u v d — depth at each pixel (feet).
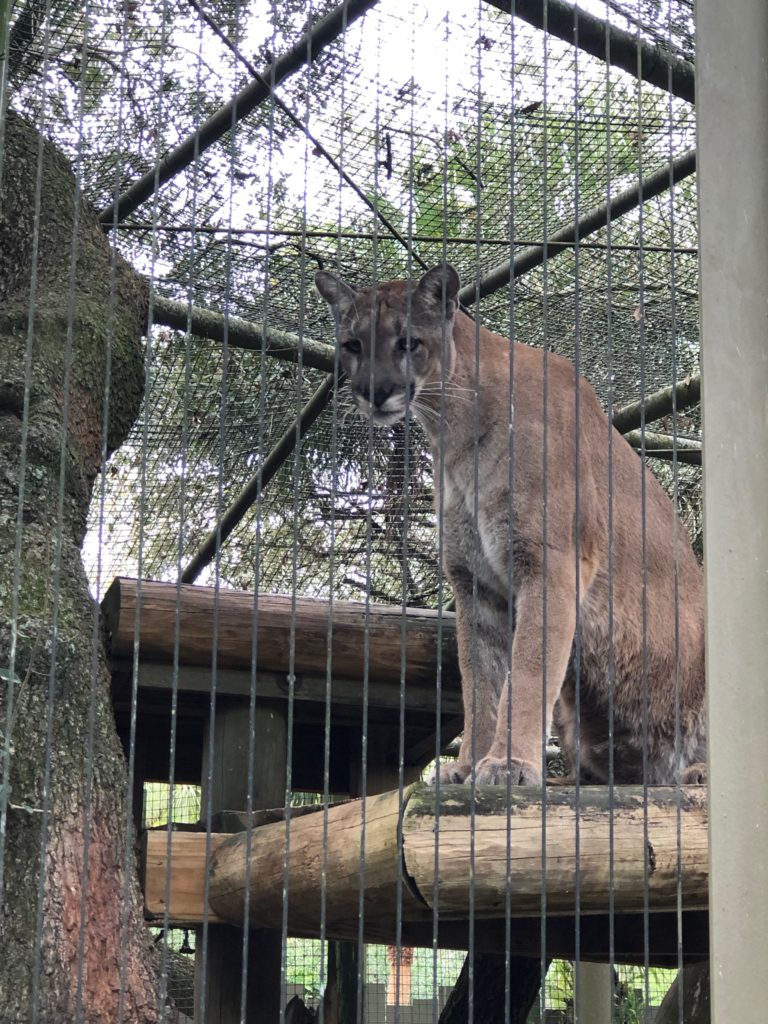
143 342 17.85
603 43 14.66
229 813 13.88
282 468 20.80
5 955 9.68
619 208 16.63
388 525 20.92
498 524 14.25
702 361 9.30
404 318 14.93
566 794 10.10
